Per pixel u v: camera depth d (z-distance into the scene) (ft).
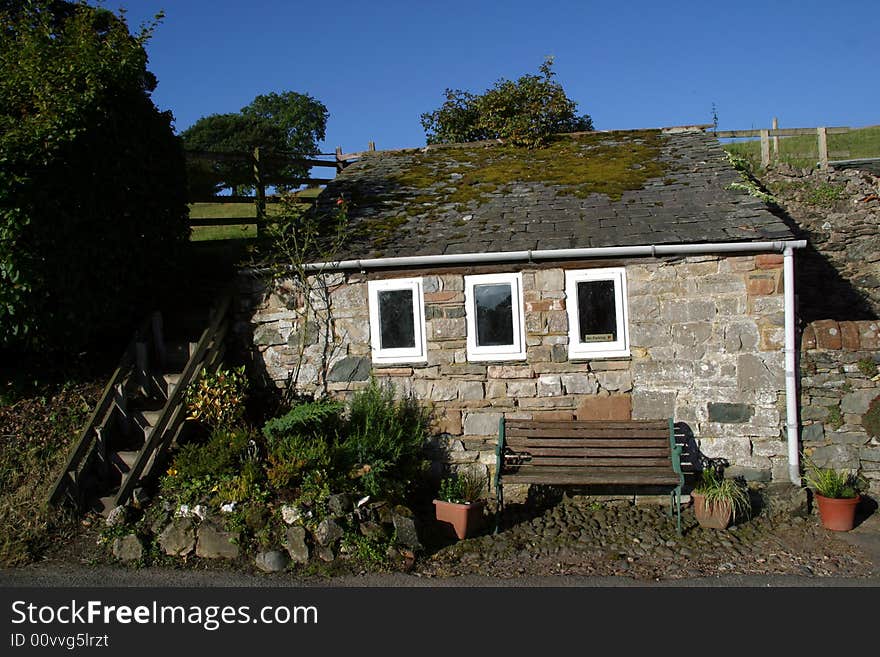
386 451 25.20
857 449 25.40
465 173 36.91
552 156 38.58
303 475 22.84
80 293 24.62
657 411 26.55
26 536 21.26
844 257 43.65
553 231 27.76
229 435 24.73
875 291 42.65
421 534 23.18
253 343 29.37
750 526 24.16
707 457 26.32
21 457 23.30
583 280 26.86
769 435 25.94
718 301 26.05
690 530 23.93
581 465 25.59
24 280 22.68
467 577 20.47
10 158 21.84
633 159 36.04
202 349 27.04
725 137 51.67
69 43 27.30
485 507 26.45
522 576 20.52
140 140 27.71
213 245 38.58
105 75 26.21
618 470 24.85
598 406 26.91
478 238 27.99
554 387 27.17
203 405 25.62
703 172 32.50
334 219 31.86
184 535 21.39
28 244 22.62
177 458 23.97
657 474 24.11
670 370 26.45
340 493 22.35
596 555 22.06
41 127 22.97
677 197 29.78
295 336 29.01
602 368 26.91
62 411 25.12
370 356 28.43
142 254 27.68
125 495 22.94
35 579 19.74
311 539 21.11
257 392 29.32
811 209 45.03
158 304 30.19
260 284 29.19
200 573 20.36
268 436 24.68
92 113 24.82
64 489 22.38
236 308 29.48
